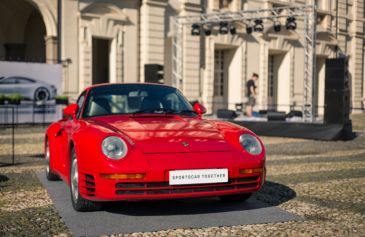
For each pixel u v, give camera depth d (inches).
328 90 483.8
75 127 181.0
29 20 770.8
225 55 935.0
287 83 999.6
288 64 998.4
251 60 929.5
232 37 892.0
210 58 862.5
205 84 861.8
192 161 151.2
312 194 203.9
